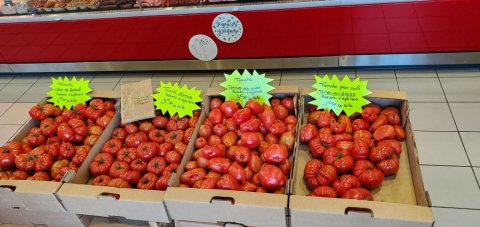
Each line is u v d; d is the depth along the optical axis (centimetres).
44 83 399
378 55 314
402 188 163
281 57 329
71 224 190
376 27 293
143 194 160
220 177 171
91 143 210
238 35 316
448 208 210
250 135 184
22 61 392
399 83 312
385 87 309
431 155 243
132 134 211
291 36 310
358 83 187
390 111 191
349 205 139
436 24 285
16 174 191
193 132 196
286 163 174
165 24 320
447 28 286
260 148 185
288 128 193
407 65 320
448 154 242
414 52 308
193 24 316
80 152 201
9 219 199
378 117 190
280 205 144
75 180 180
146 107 216
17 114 350
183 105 214
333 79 190
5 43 375
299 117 192
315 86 194
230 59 339
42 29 349
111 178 188
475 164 233
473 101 282
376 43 305
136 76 382
